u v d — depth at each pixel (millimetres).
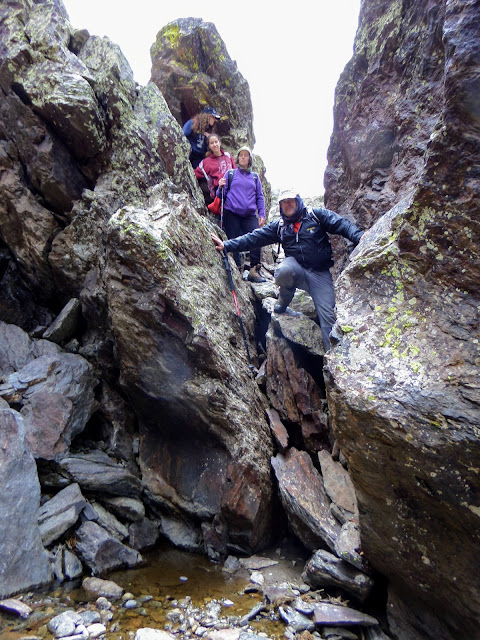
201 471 5332
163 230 5191
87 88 5969
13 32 6148
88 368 5953
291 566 4938
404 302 3488
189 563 4918
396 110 6152
